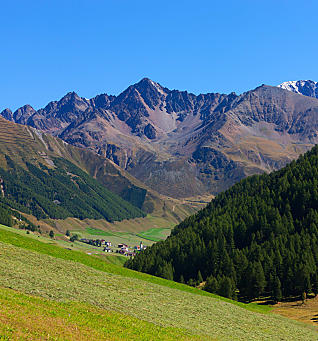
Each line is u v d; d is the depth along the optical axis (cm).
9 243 7731
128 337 3984
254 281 13675
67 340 3294
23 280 5069
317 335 7750
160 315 5559
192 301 7694
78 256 9262
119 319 4594
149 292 7275
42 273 5941
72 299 4881
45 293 4744
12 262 6047
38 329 3328
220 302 8675
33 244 8638
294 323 8825
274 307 12544
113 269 9288
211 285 14338
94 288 6084
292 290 13738
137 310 5428
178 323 5391
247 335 5959
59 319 3831
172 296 7569
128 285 7362
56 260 7525
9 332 3039
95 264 9056
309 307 12025
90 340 3497
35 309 3888
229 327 6159
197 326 5572
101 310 4794
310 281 13725
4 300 3856
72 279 6253
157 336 4366
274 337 6384
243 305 9825
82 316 4238
